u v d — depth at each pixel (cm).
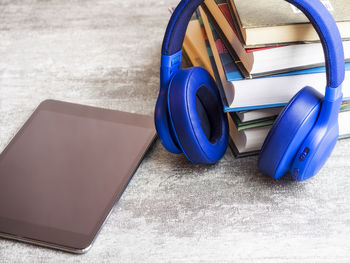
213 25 81
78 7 118
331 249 69
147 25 112
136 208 75
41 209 73
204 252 69
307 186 77
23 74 100
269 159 70
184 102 69
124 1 120
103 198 74
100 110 89
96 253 69
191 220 73
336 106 68
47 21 114
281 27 69
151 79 98
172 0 120
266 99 76
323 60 74
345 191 76
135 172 79
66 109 89
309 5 61
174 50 71
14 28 112
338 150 82
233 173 79
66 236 69
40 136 84
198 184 78
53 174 77
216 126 79
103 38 109
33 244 70
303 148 70
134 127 85
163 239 71
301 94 68
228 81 73
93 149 81
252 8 71
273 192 76
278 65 72
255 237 71
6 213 72
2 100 94
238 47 74
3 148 85
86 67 102
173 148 75
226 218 73
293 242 70
